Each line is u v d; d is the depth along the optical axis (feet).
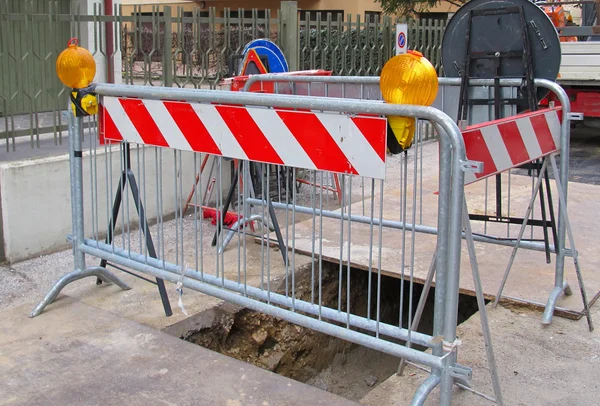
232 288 11.99
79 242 14.11
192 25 21.75
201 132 11.51
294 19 23.99
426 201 21.62
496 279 14.84
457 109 15.94
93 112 13.26
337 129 9.70
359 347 16.98
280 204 17.40
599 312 13.35
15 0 21.04
